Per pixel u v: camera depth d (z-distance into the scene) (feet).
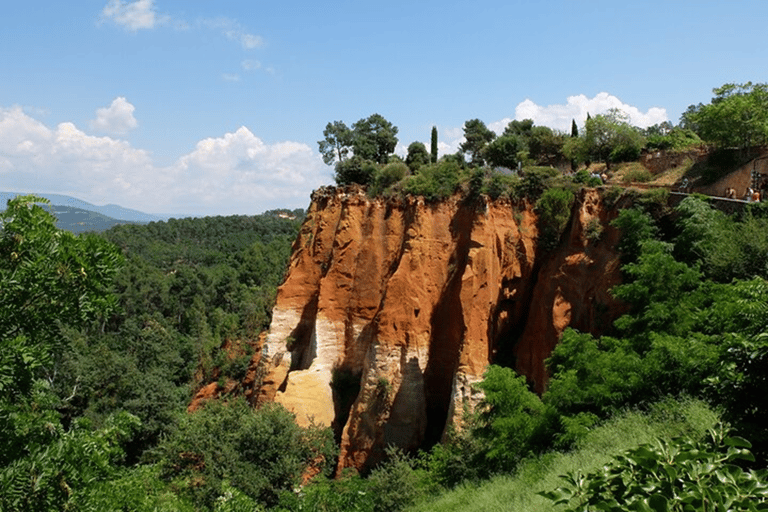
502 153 166.09
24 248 33.14
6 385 31.60
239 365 191.83
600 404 69.31
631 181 135.64
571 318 111.86
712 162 127.65
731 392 35.68
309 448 113.91
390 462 107.24
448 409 120.57
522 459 71.00
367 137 188.24
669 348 64.75
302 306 152.56
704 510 20.70
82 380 161.38
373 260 140.77
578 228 116.26
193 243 517.14
